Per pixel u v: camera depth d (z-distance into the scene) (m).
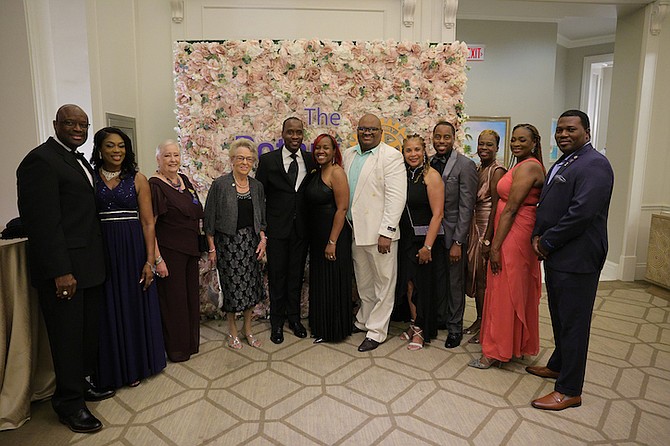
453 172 2.92
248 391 2.47
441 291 3.09
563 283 2.20
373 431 2.10
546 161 6.49
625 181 4.66
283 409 2.29
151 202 2.57
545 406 2.27
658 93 4.47
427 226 2.91
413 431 2.10
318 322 3.10
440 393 2.44
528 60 6.25
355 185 2.94
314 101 3.43
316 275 3.07
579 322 2.20
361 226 2.92
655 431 2.09
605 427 2.12
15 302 2.16
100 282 2.24
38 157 1.99
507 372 2.68
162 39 3.71
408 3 3.75
